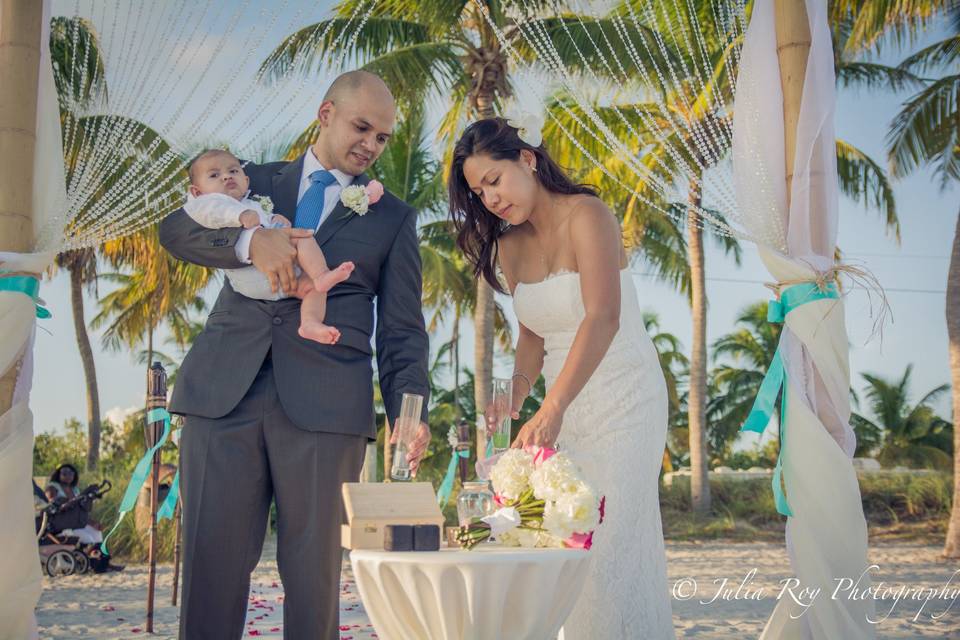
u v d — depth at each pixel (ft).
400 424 9.23
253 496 9.93
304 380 10.00
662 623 10.45
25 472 11.87
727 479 70.95
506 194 10.55
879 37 49.85
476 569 7.20
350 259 10.52
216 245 10.01
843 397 11.98
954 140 54.60
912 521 68.18
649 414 10.78
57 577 33.55
